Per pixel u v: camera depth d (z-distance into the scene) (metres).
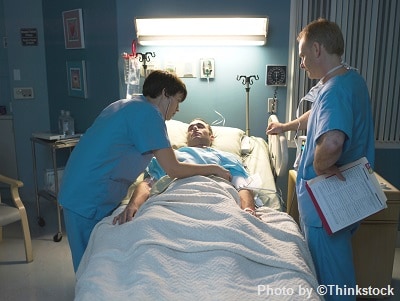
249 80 2.84
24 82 3.62
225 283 1.29
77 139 3.11
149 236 1.48
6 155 3.76
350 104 1.59
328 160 1.56
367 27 2.79
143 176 2.30
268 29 2.83
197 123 2.64
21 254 2.82
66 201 1.85
